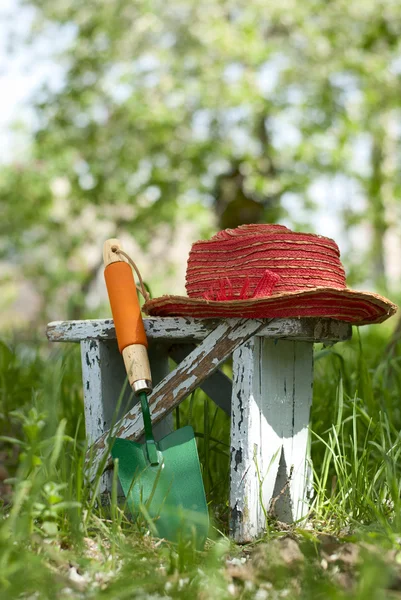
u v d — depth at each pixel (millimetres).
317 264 2418
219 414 3344
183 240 10492
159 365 2949
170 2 8898
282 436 2537
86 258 10516
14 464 3408
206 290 2482
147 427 2445
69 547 2125
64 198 10273
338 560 1937
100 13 9203
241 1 9023
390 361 3613
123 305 2539
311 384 2721
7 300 9414
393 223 9820
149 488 2389
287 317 2342
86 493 2340
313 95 9195
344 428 3207
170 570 1920
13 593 1699
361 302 2410
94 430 2662
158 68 9102
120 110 9305
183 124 9359
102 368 2678
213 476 2980
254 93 8766
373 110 9219
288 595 1790
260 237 2393
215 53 8930
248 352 2379
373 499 2533
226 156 9305
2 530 1838
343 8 8891
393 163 9766
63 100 9398
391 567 1827
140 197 9633
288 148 9305
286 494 2521
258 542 2326
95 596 1732
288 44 9164
